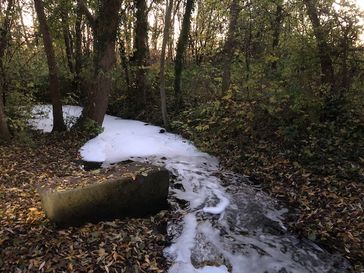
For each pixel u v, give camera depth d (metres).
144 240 5.14
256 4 11.18
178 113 12.74
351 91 8.51
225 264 4.90
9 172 7.39
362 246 5.10
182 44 12.90
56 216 5.11
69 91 16.83
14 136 9.68
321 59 8.56
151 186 5.78
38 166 8.00
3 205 5.82
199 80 13.46
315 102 8.42
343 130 7.96
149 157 9.34
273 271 4.79
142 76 14.55
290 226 5.87
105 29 10.96
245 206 6.55
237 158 8.77
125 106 15.18
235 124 9.99
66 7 12.27
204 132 10.62
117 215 5.58
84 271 4.33
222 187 7.38
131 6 13.89
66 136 10.74
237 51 11.45
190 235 5.47
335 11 8.30
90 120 11.14
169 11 11.60
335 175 6.98
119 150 9.87
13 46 10.13
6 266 4.30
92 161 8.95
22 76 10.57
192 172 8.14
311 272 4.78
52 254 4.57
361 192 6.32
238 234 5.68
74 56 17.44
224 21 14.13
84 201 5.25
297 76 8.70
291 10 10.07
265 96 9.28
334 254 5.07
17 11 10.15
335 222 5.71
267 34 11.28
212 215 6.18
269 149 8.58
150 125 12.84
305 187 6.89
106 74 11.23
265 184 7.41
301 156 7.87
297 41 8.77
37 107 14.07
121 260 4.61
